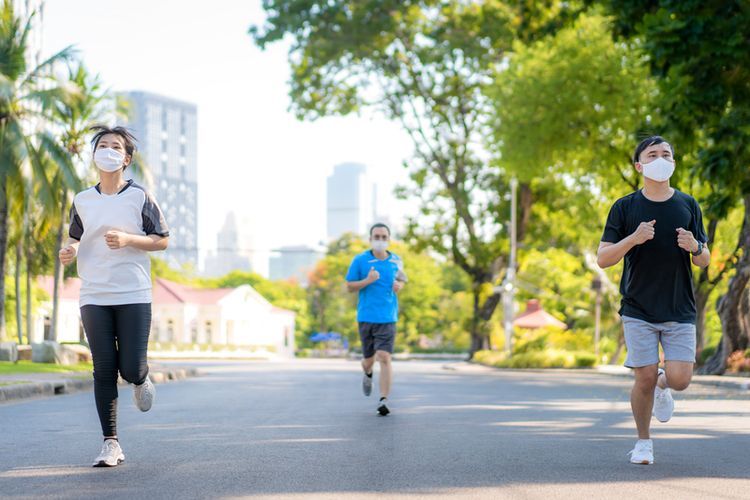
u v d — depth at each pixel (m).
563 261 54.25
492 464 7.28
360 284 11.85
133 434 9.52
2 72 28.98
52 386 17.08
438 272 95.00
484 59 44.44
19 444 8.60
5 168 27.86
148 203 7.28
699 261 7.00
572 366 41.22
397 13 43.91
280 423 10.84
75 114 32.69
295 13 42.97
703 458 7.65
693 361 7.09
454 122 48.28
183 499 5.73
